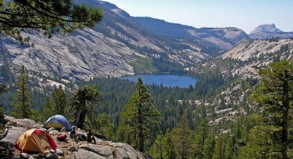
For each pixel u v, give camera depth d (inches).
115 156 679.1
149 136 1320.1
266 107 748.6
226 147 2536.9
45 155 532.7
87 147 652.7
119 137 1808.6
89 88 1083.9
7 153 486.6
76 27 436.8
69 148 607.8
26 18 425.1
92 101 1083.9
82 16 381.4
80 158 574.6
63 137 673.0
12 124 738.8
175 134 2412.6
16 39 501.0
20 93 1578.5
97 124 1114.1
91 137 733.3
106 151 676.1
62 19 393.7
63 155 566.9
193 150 2466.8
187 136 2406.5
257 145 787.4
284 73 716.7
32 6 387.5
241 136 3282.5
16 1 395.2
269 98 731.4
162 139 2239.2
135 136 1309.1
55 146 586.9
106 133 2079.2
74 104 1059.3
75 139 700.7
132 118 1274.6
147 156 838.5
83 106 1045.8
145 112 1246.9
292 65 709.3
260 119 776.9
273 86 743.7
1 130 614.5
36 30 466.6
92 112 1080.8
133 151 778.2
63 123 808.9
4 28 471.5
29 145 535.2
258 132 774.5
